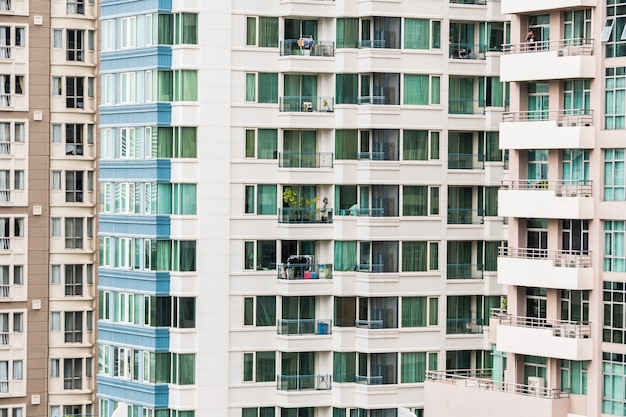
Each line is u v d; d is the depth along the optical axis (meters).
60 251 152.00
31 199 151.38
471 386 125.75
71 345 152.00
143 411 137.75
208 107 136.62
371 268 137.50
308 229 137.75
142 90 139.00
